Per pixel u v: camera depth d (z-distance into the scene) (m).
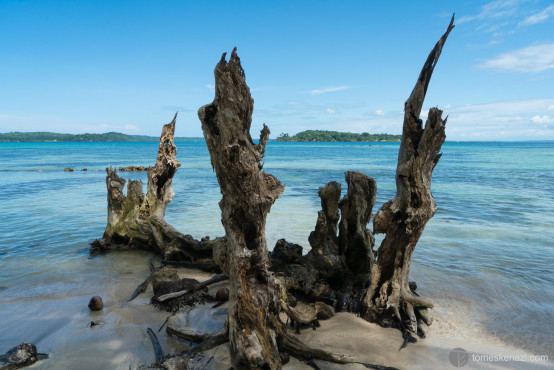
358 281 5.74
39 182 23.73
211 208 13.79
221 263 4.16
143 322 4.99
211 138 3.74
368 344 4.38
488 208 13.47
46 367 3.89
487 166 36.88
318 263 5.78
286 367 3.93
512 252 8.15
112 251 8.55
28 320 5.03
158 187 8.66
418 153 4.54
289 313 4.57
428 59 4.45
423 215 4.62
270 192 4.06
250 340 3.59
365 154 73.62
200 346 4.13
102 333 4.65
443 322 5.01
